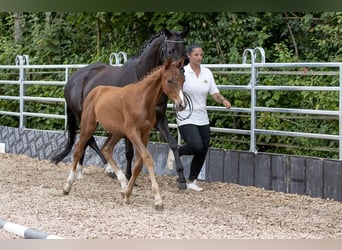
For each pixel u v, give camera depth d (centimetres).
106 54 1992
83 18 2052
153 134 1661
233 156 1347
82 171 1450
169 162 1454
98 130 1747
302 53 1823
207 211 1071
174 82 1041
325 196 1205
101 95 1159
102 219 986
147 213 1039
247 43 1819
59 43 2228
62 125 1897
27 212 1034
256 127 1388
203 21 1859
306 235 912
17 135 1859
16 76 2027
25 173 1492
